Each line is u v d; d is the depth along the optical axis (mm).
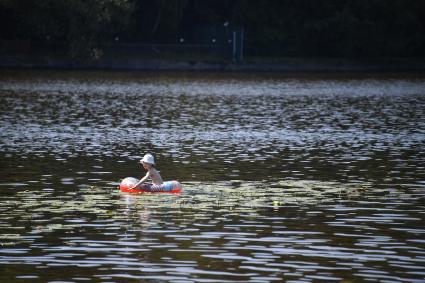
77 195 69375
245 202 66750
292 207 64812
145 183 71688
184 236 55000
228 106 160250
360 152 98312
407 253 51000
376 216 61719
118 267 47688
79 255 50188
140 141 106750
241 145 104000
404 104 167750
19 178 77875
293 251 51375
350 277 46031
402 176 80750
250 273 46625
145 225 58062
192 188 73125
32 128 119375
